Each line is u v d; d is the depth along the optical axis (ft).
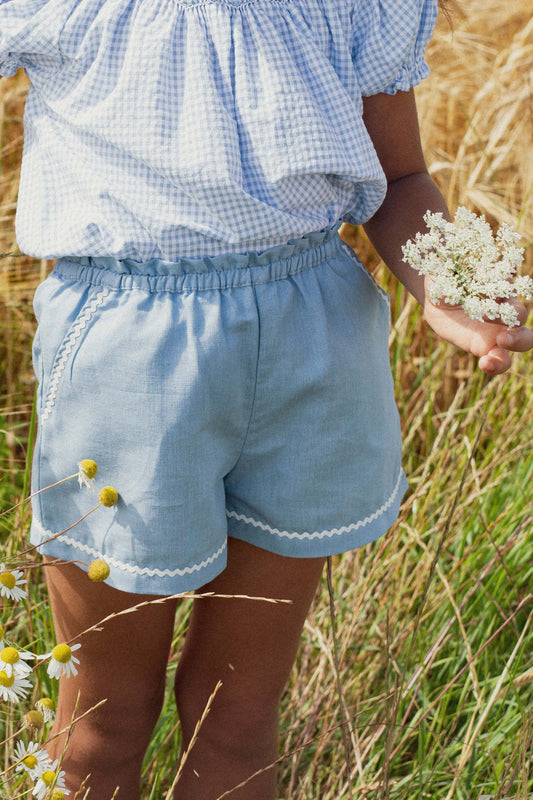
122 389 2.99
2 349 7.32
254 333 2.99
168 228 2.89
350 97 3.06
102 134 2.89
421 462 6.53
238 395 3.06
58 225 3.07
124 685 3.49
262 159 2.92
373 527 3.49
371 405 3.33
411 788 4.35
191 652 3.72
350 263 3.36
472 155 7.83
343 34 3.03
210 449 3.10
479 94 7.98
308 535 3.35
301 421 3.18
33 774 2.80
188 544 3.14
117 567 3.19
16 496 6.03
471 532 5.61
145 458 3.03
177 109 2.86
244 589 3.53
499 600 5.22
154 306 2.97
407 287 3.39
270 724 3.70
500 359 2.83
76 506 3.25
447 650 5.21
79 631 3.44
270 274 3.02
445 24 8.14
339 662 4.45
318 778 4.41
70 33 2.88
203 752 3.67
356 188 3.26
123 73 2.85
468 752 4.02
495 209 7.05
